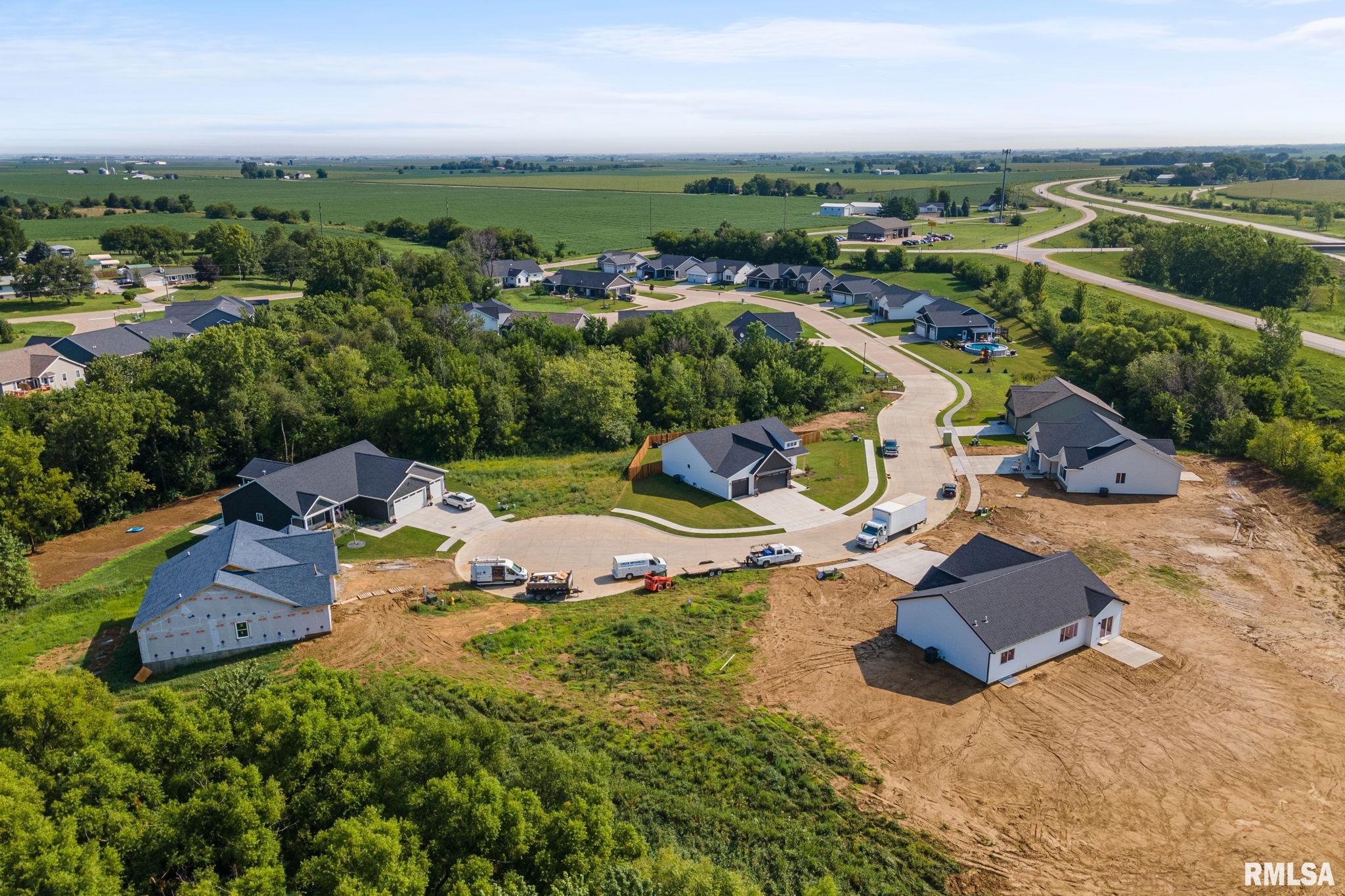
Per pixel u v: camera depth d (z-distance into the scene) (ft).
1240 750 116.98
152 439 232.53
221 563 152.15
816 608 161.58
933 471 241.35
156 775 87.10
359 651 146.10
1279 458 232.94
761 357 327.88
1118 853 98.68
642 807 104.42
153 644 143.23
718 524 206.08
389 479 210.38
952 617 138.51
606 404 274.57
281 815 82.53
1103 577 172.65
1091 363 327.67
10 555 166.20
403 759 88.74
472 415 259.80
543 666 140.36
